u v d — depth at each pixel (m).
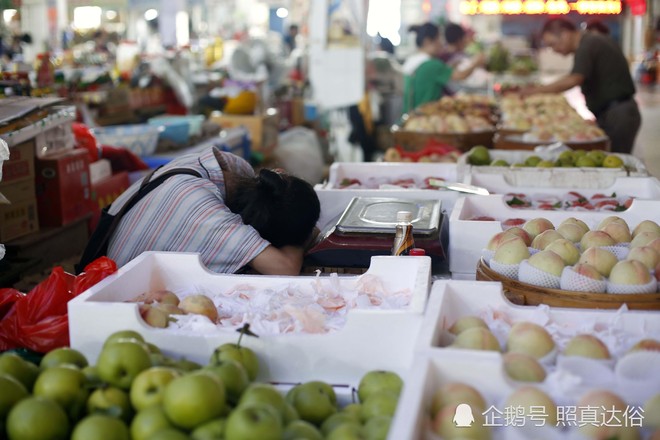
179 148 5.72
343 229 2.56
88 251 2.68
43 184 3.92
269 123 7.44
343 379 1.67
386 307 1.91
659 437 1.25
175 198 2.54
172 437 1.29
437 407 1.35
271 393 1.41
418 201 2.92
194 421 1.32
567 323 1.76
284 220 2.51
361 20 8.02
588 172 3.60
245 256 2.45
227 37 24.62
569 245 2.15
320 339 1.66
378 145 8.87
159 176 2.65
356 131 8.34
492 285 1.81
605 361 1.51
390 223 2.59
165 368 1.46
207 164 2.71
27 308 2.01
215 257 2.47
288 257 2.48
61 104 4.20
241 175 2.75
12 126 3.50
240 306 1.99
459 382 1.39
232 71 9.95
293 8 23.58
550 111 6.44
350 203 2.92
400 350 1.65
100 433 1.33
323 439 1.37
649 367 1.45
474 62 9.18
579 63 6.28
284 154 7.52
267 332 1.71
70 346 1.77
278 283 2.07
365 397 1.57
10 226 3.60
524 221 2.76
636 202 2.81
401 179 3.84
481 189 3.18
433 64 7.99
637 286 1.92
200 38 21.09
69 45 13.89
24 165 3.69
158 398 1.39
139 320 1.73
